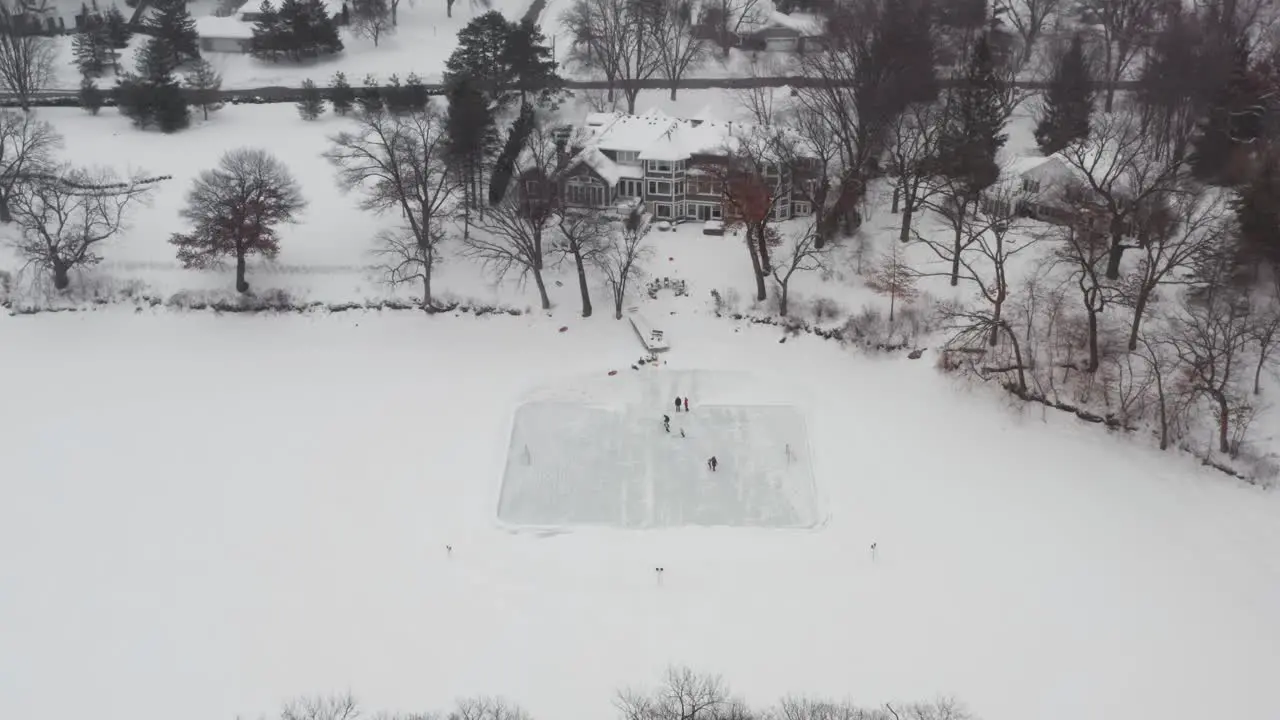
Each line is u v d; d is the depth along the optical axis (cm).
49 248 9856
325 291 10012
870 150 10788
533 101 13250
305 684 6259
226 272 10175
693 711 5703
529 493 7769
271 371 9162
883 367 8912
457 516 7538
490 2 17100
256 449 8206
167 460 8094
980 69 10281
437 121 11425
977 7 13588
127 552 7238
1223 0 13275
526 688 6203
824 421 8425
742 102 12669
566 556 7188
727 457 8119
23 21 14675
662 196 11175
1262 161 9006
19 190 10419
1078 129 10969
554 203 9956
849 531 7356
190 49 14450
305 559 7162
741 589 6900
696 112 13438
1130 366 8162
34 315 9794
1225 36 11888
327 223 10862
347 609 6781
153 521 7506
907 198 10019
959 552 7138
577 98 13762
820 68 10956
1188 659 6294
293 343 9531
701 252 10581
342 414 8600
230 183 10062
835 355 9100
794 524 7462
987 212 9425
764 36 14962
